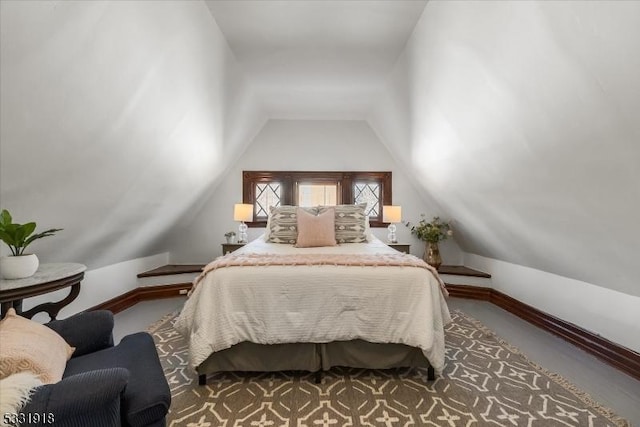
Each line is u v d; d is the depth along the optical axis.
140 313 3.10
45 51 1.26
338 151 4.36
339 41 2.46
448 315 1.93
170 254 4.30
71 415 0.79
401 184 4.36
